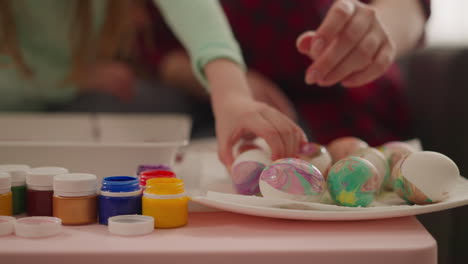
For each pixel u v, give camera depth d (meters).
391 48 0.70
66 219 0.55
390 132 1.42
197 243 0.49
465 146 1.24
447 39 2.01
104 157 0.72
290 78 1.47
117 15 1.37
